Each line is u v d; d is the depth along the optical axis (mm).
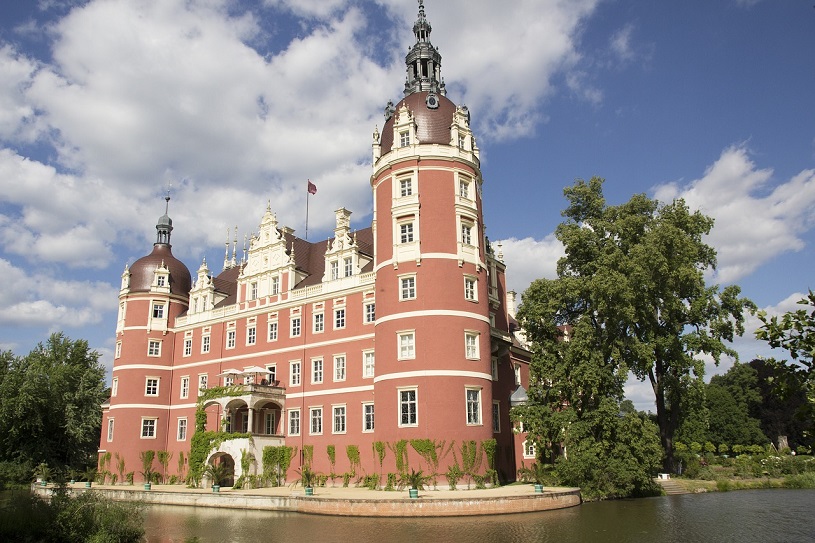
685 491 51312
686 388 48375
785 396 11539
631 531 29453
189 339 68688
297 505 39000
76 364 80625
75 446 73188
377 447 45594
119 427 66562
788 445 92000
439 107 52188
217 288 69875
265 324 61094
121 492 50500
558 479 45438
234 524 34125
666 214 50219
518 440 55000
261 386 55469
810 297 11039
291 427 56031
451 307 46281
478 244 49812
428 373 44438
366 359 52625
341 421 52906
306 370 56469
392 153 50375
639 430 44031
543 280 49969
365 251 58438
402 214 48562
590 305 48719
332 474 51594
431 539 27578
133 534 27266
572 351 45656
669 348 47750
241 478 51406
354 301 54719
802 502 43062
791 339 11508
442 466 42656
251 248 65062
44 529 24688
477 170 51844
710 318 49844
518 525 31250
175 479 64062
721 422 93750
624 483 43156
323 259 63000
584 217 52312
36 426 68875
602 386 45406
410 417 44469
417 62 56156
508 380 56344
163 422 67625
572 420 45219
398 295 47188
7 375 70062
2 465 63812
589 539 27406
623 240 49625
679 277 46312
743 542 26734
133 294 70438
